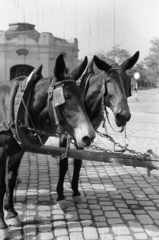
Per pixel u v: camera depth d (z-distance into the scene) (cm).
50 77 336
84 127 286
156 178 599
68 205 448
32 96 333
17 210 432
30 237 353
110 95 407
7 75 2192
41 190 516
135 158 341
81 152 355
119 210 437
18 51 2161
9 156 374
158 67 1738
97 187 539
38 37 2183
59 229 375
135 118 1455
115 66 422
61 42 2052
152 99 1850
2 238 346
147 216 417
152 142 925
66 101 298
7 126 332
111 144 902
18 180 549
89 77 446
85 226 384
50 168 659
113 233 364
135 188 536
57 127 330
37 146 342
